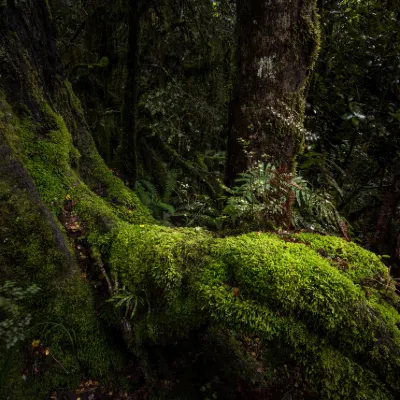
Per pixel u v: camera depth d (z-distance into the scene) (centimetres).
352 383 161
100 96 566
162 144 566
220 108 601
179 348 219
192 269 196
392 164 388
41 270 204
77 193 252
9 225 200
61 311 206
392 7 356
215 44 582
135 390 209
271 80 267
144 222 281
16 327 163
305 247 207
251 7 265
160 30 521
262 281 176
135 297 201
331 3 410
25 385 189
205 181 561
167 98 525
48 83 281
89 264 229
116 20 479
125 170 443
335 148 429
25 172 219
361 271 197
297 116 276
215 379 215
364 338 163
